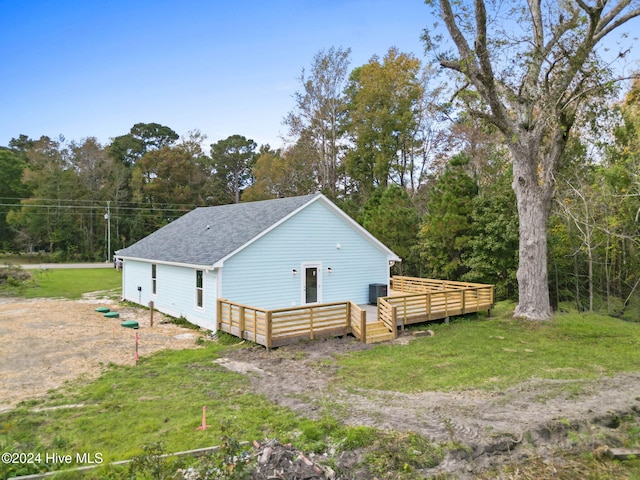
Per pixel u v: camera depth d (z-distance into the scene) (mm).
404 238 26016
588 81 14602
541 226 15867
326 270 17359
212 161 61312
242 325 12828
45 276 31047
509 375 9328
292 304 16219
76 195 52938
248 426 6477
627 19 13750
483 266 20609
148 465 4855
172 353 11398
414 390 8328
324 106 37438
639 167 16641
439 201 23156
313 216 16922
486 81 14453
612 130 17984
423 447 5754
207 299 14734
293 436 6105
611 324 15133
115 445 5918
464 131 31188
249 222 17031
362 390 8328
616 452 5945
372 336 12891
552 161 15914
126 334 13750
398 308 14633
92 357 10805
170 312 17453
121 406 7395
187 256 16438
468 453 5707
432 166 35969
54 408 7367
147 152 61562
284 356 11039
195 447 5742
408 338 13422
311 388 8461
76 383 8773
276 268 15773
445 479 5215
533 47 14719
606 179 17531
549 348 11914
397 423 6555
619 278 19516
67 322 15445
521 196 16109
